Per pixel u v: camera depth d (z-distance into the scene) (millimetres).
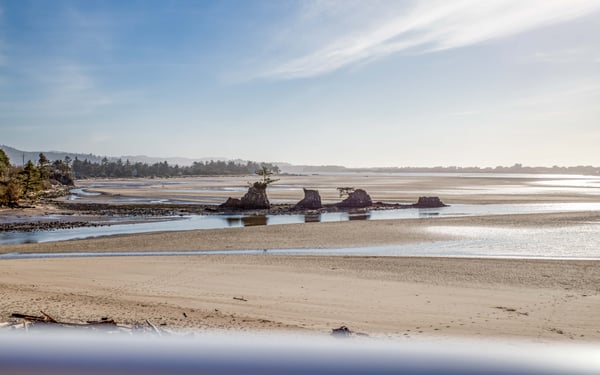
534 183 147625
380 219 47750
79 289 17438
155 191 110000
